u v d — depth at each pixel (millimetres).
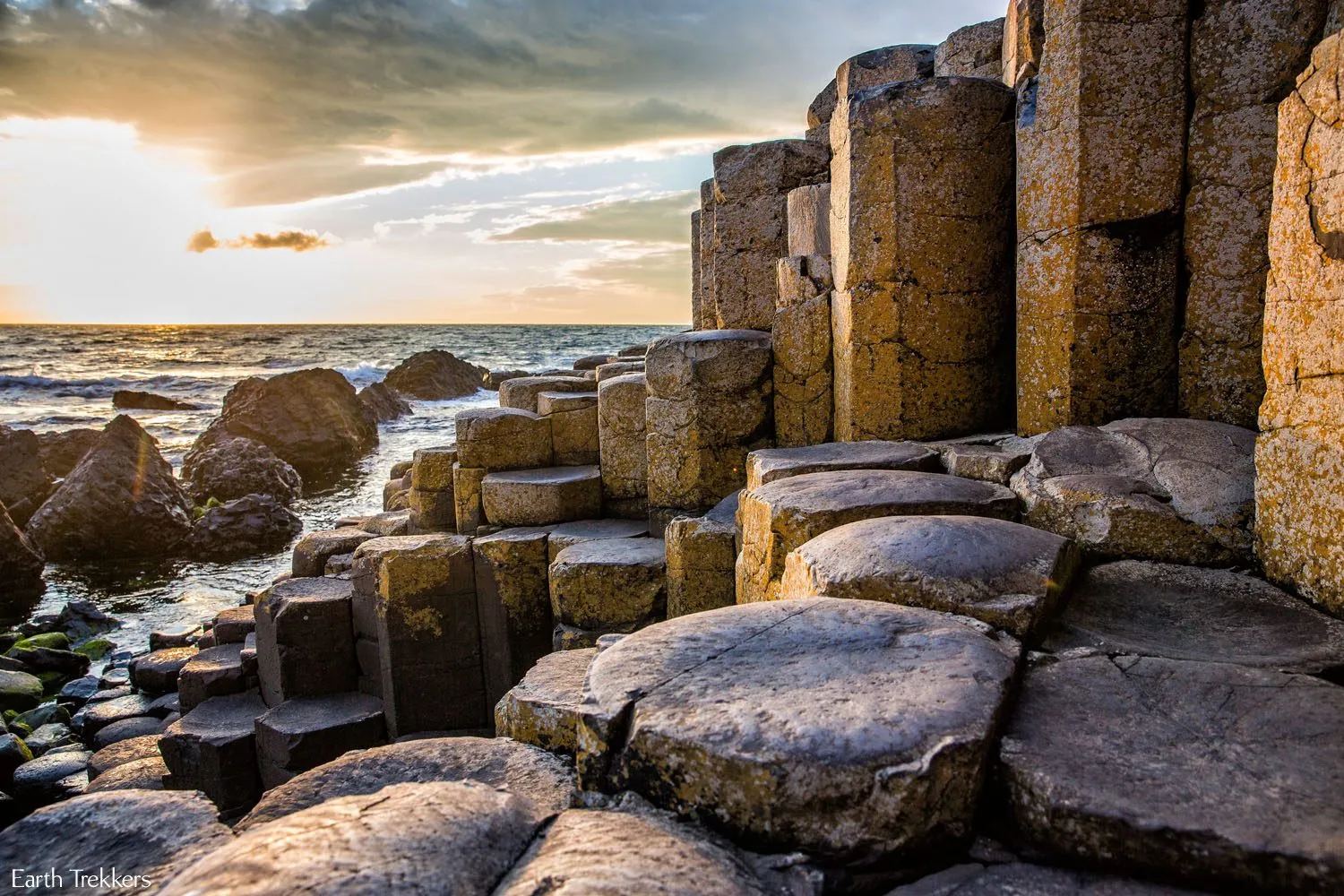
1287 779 1825
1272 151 3650
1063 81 3939
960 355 4789
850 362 4832
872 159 4637
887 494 3562
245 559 13398
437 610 5941
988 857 1850
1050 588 2678
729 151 6883
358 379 39656
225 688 6637
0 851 2045
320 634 6188
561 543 5863
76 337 100688
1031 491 3479
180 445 24141
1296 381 2807
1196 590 2924
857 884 1777
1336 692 2158
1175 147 3867
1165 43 3814
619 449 6473
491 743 2758
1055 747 1965
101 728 7410
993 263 4777
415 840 1667
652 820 1877
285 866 1542
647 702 2070
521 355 70562
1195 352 3934
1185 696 2195
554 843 1763
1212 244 3830
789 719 1938
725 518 5215
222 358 66562
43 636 9773
